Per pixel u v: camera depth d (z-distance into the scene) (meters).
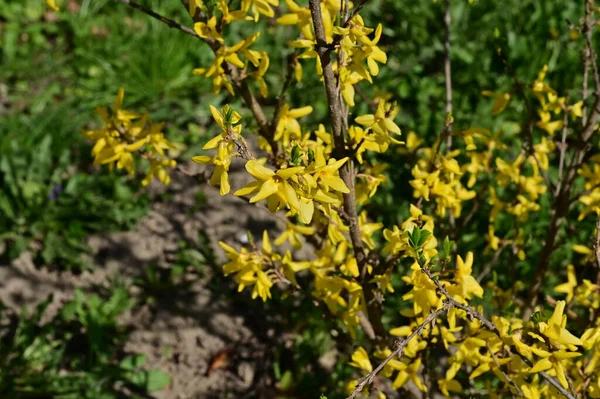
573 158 2.93
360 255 2.38
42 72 5.44
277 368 3.77
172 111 5.12
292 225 2.53
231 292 4.17
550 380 1.94
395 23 5.45
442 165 2.41
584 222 4.04
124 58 5.46
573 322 3.15
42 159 4.68
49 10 5.87
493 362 2.21
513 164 2.97
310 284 4.07
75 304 4.02
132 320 4.07
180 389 3.80
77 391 3.70
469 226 4.11
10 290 4.17
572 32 3.12
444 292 1.95
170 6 5.57
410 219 2.15
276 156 2.52
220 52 2.26
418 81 5.06
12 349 3.79
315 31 1.96
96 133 2.46
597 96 2.76
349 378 3.64
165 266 4.33
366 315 2.80
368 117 1.97
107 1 5.76
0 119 4.94
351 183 2.21
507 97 2.84
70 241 4.33
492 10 5.32
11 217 4.39
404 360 2.37
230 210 4.54
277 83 4.98
